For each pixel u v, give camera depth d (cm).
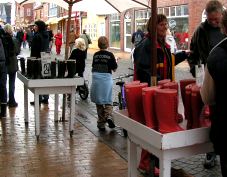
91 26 4259
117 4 962
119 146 649
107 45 779
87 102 1088
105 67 759
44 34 978
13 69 950
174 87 362
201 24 507
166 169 324
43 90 688
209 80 306
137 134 345
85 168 544
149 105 332
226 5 2027
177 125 325
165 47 481
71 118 710
